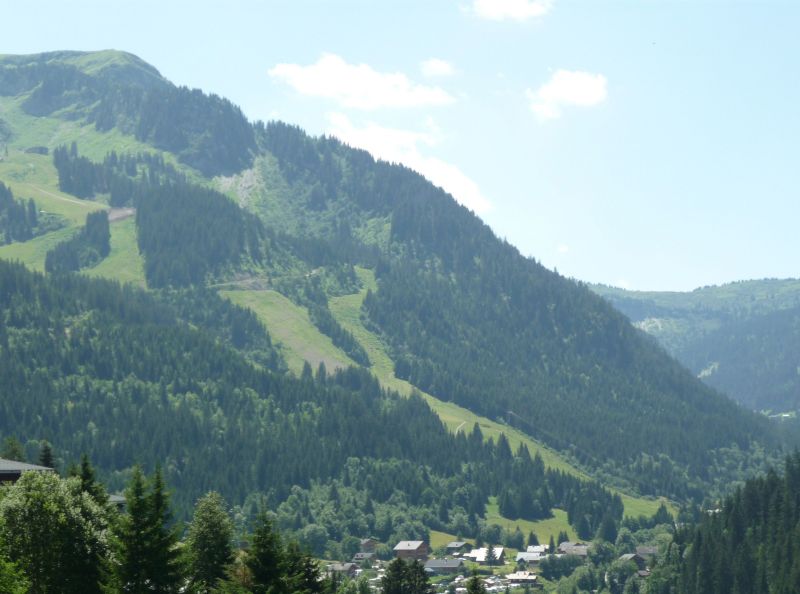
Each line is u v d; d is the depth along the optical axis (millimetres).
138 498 107125
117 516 111750
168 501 108875
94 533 109438
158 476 109188
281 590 113125
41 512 107812
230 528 132000
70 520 109062
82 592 107375
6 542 104812
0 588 93500
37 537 107188
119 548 104625
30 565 106188
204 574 126625
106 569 105625
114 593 102375
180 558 107875
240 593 112312
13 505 107312
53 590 106812
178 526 109562
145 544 104938
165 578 105250
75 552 108000
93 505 113688
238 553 129750
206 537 129125
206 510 131125
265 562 115312
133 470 110250
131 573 104000
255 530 117188
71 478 119188
